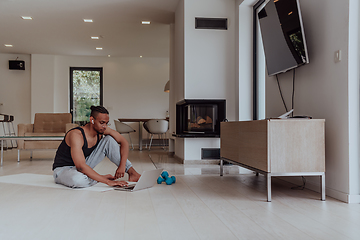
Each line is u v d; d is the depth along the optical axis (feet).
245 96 15.49
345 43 7.82
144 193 8.61
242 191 9.03
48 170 13.46
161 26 22.24
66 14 19.88
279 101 11.33
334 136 8.25
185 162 15.93
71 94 31.45
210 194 8.59
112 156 9.98
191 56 15.97
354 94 7.73
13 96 30.42
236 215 6.50
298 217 6.38
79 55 31.07
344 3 7.86
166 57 32.14
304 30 9.66
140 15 20.04
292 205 7.39
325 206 7.32
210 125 16.19
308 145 7.93
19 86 30.53
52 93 30.48
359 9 7.76
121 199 7.84
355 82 7.73
